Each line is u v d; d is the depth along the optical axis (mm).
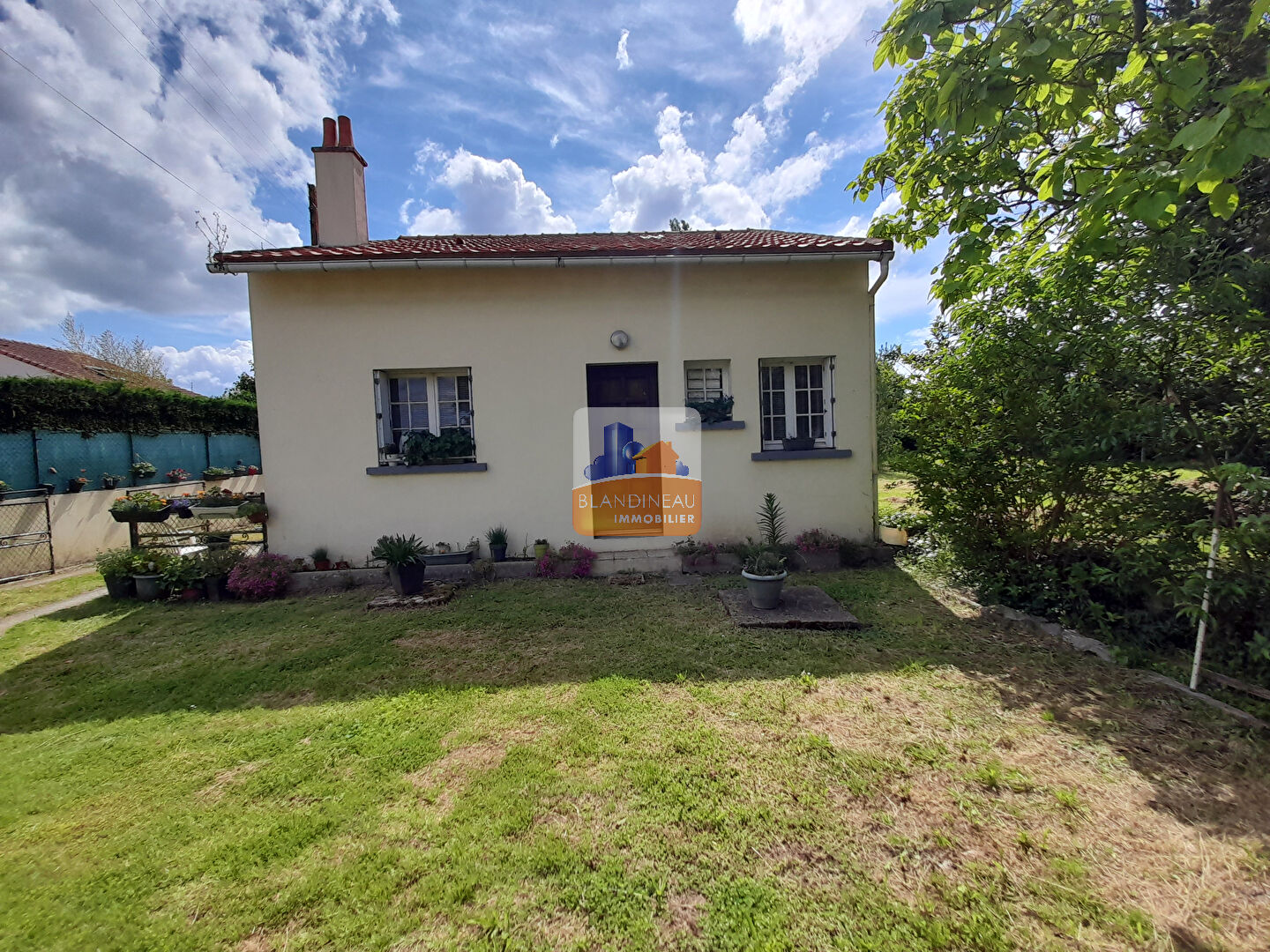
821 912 1661
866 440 6180
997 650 3598
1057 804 2104
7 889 1839
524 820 2098
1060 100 3025
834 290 6094
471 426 6156
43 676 3643
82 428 9273
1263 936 1530
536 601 5027
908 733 2627
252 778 2438
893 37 2971
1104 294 3270
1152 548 3131
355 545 6023
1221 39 2842
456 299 5977
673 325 6090
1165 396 3068
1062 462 3559
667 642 3938
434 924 1663
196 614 5055
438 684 3354
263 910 1731
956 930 1586
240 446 14039
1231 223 3416
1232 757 2326
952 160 3803
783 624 4145
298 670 3646
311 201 8594
